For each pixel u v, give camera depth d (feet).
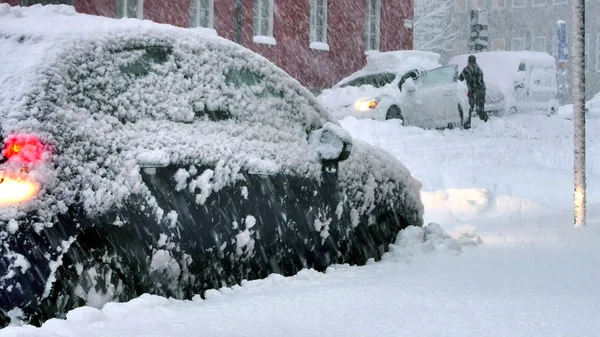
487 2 301.43
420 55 117.39
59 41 22.99
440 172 60.34
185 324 20.61
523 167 61.87
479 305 22.47
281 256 26.89
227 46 26.94
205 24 115.65
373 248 30.89
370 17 143.54
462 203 47.39
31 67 22.07
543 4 293.02
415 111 100.37
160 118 24.18
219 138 25.31
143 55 24.64
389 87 104.78
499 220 43.39
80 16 25.80
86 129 22.25
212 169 24.72
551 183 57.62
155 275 23.27
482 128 101.55
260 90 27.43
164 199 23.39
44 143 21.30
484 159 69.41
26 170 20.93
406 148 78.48
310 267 28.02
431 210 47.24
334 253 28.94
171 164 23.68
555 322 20.61
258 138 26.55
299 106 28.63
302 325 20.76
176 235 23.63
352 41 139.44
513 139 90.94
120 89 23.56
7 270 20.63
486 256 30.37
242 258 25.55
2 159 20.88
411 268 28.45
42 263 20.95
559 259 29.32
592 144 84.58
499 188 56.29
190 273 24.17
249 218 25.64
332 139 28.37
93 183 21.98
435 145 81.92
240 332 20.03
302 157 27.63
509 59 116.26
